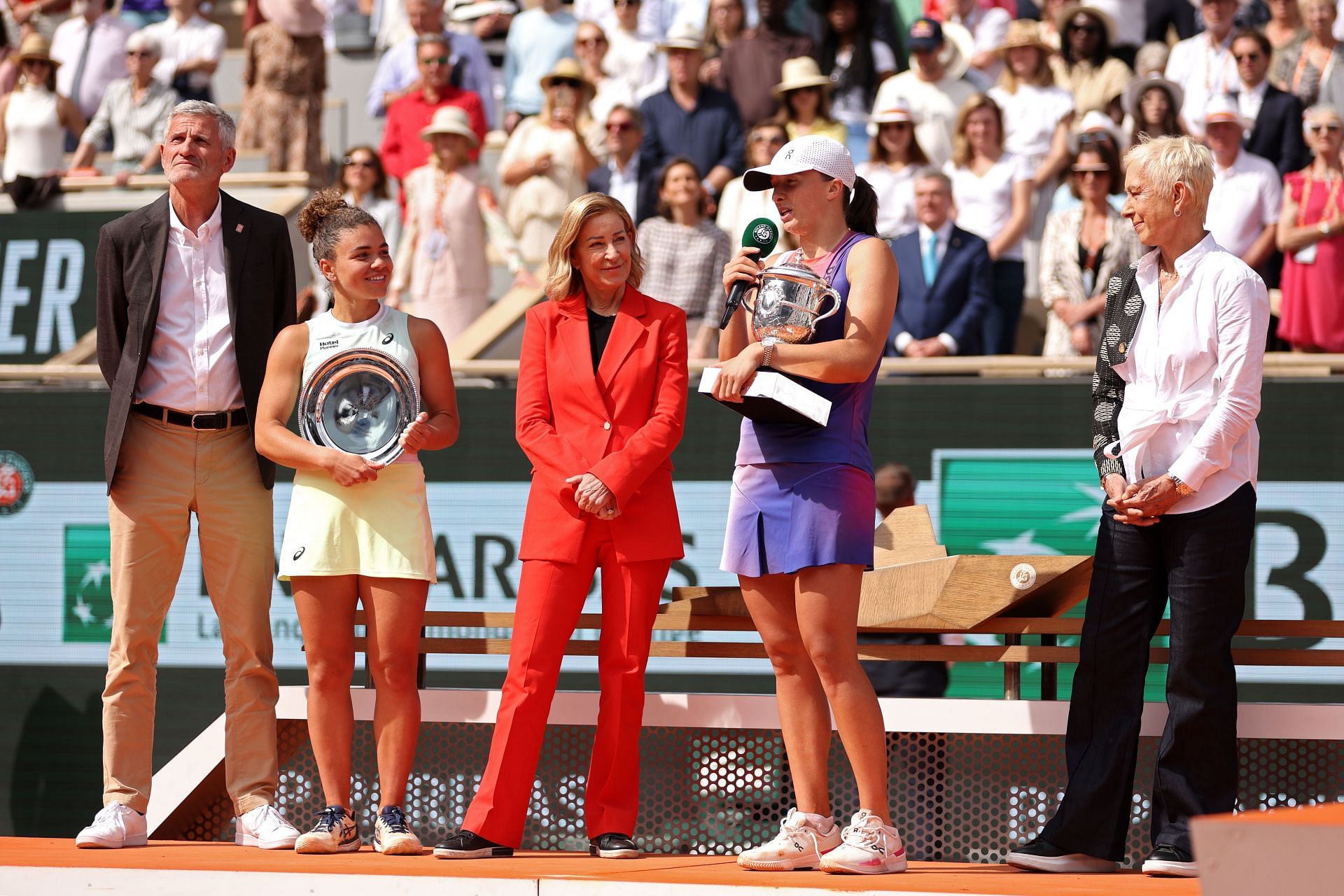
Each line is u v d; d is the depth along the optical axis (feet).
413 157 96.53
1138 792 43.73
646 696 45.47
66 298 81.87
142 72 99.81
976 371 72.38
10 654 74.49
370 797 46.98
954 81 91.35
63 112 101.91
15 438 75.61
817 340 40.14
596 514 41.01
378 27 117.29
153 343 45.06
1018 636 49.88
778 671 40.96
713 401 72.28
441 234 86.38
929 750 45.06
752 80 91.50
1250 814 23.11
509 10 116.47
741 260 41.04
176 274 45.29
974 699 44.24
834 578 39.29
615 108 90.63
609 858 40.68
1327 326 74.84
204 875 38.01
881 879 36.22
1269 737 42.42
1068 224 77.92
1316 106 83.92
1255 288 39.34
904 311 76.69
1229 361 39.17
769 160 84.28
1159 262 41.47
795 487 39.70
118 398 44.75
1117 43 93.61
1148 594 40.50
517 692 41.55
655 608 42.47
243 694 44.80
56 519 74.90
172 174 44.73
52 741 73.61
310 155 99.66
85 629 74.08
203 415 45.03
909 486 65.16
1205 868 22.30
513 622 45.60
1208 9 87.35
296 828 46.06
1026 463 70.23
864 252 40.29
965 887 35.50
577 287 43.96
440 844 40.60
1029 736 44.50
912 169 82.99
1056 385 70.23
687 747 46.21
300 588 42.52
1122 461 40.68
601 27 101.45
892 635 56.95
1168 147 40.04
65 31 108.68
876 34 97.30
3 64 110.32
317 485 42.91
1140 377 40.81
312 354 43.86
